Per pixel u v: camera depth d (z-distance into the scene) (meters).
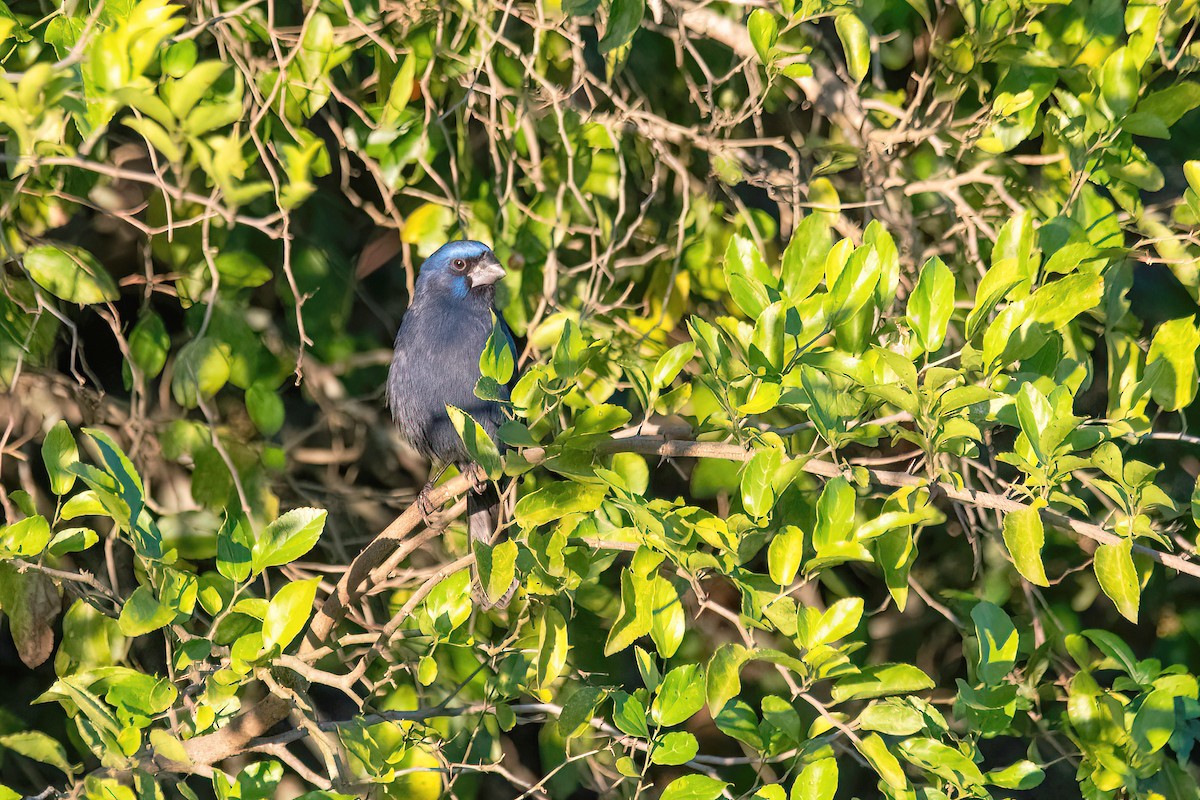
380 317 11.25
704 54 10.78
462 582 7.11
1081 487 10.23
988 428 8.71
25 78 5.60
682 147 10.49
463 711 7.74
